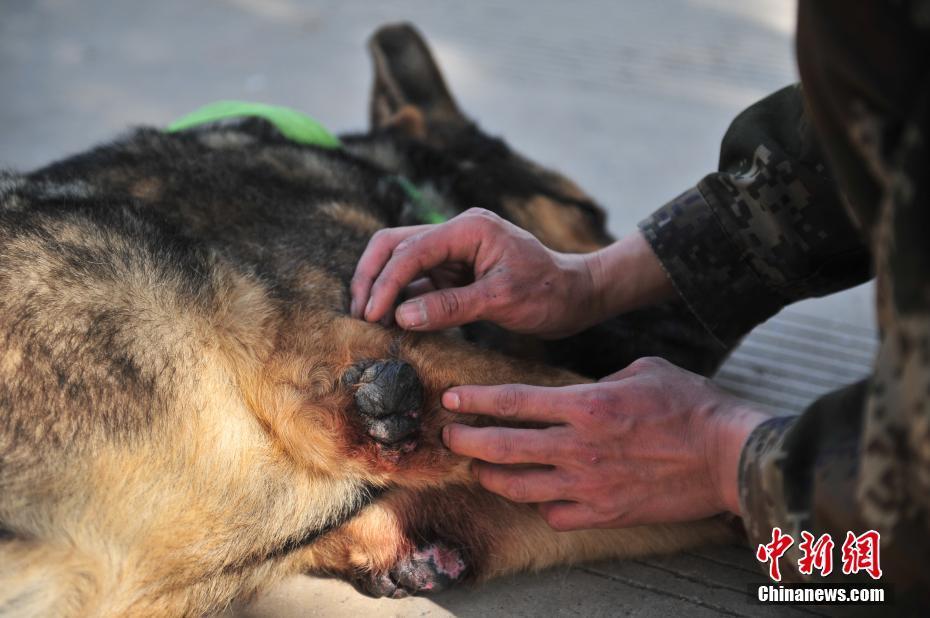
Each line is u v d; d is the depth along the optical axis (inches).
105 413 38.3
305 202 47.7
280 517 40.3
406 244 42.1
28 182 44.4
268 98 107.1
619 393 39.4
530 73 118.0
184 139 49.2
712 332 43.8
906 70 30.1
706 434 38.9
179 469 39.1
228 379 40.4
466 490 42.2
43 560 36.9
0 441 37.2
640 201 88.7
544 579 42.0
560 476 40.1
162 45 122.7
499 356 43.9
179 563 39.1
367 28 131.8
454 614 40.6
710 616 40.3
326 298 43.3
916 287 29.6
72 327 38.7
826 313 62.2
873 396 31.0
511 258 42.2
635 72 119.6
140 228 41.8
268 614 40.6
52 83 108.7
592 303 43.8
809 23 31.4
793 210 41.9
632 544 42.4
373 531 41.4
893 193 29.8
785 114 42.5
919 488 30.3
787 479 34.5
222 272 42.0
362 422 40.4
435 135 58.5
